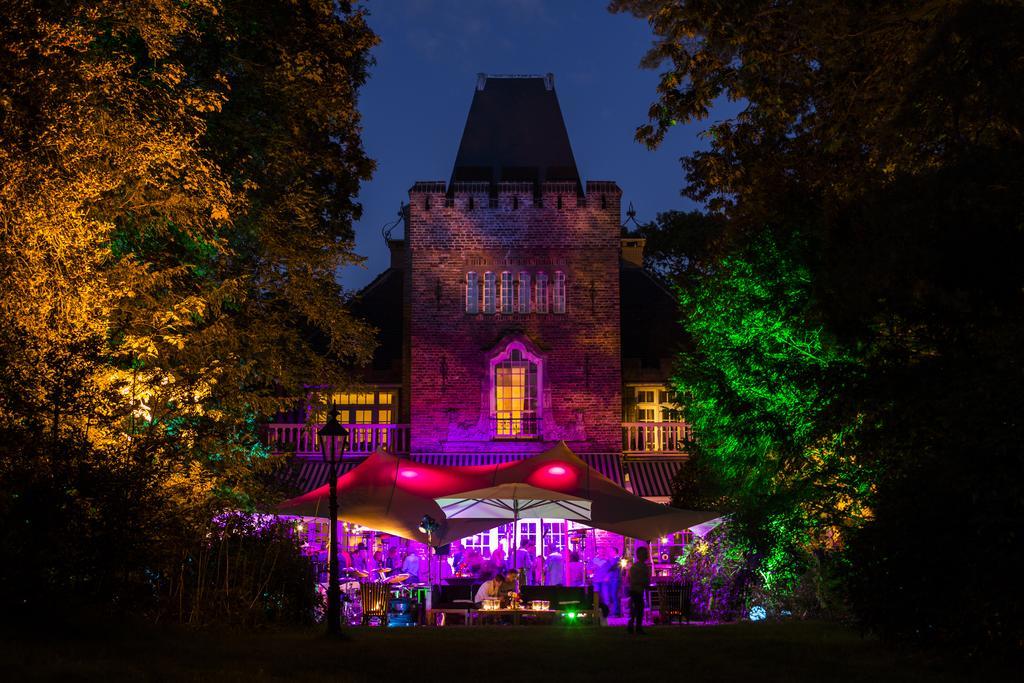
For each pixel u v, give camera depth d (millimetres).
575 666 15305
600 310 41406
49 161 19688
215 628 18688
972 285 16547
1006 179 16016
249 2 27344
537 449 40594
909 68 18828
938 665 14711
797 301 26531
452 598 30172
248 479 23359
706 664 15477
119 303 22891
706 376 28500
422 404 40781
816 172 24844
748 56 21797
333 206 31203
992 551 14414
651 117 23047
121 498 16328
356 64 30891
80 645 14125
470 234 41531
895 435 17688
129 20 22172
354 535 36844
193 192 24266
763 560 28422
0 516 15383
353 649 16969
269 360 28125
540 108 45250
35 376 16312
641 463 41438
